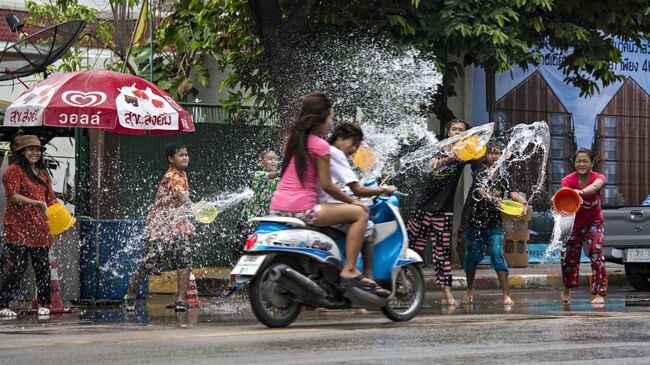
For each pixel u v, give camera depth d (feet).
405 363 32.48
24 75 78.18
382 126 86.63
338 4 84.48
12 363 32.63
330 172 45.11
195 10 104.83
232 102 92.84
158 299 71.82
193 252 90.17
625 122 114.32
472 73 106.32
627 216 81.56
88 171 73.46
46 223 59.41
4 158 67.00
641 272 84.38
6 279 59.11
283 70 84.17
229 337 40.32
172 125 63.41
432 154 64.95
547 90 109.70
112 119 61.16
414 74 85.76
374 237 47.83
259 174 69.21
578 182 65.72
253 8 84.28
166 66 115.03
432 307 62.34
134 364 32.24
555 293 80.59
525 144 105.60
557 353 35.27
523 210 63.41
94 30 126.21
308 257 45.03
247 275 44.29
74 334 43.65
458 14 83.41
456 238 105.09
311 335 41.09
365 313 55.16
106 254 67.62
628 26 90.17
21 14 130.21
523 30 86.94
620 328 44.14
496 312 57.00
